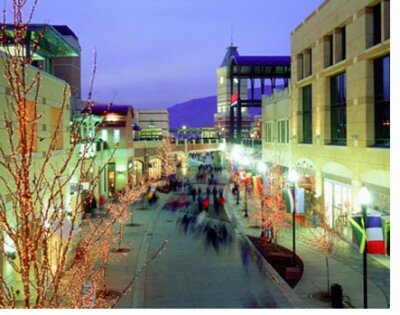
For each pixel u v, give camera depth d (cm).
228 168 8088
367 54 2298
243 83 10544
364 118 2348
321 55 2994
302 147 3403
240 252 2420
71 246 2188
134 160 5762
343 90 2777
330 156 2842
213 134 11119
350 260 2177
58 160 2273
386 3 2152
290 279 1881
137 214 3731
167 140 7038
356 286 1788
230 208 4012
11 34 1831
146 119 9519
